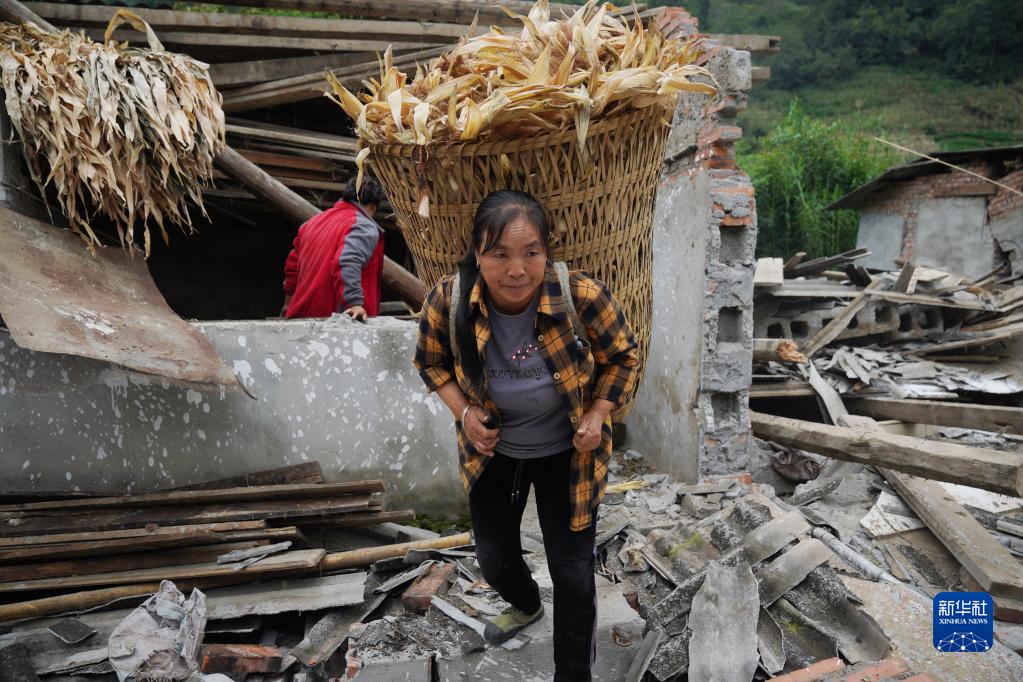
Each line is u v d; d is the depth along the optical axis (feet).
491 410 6.37
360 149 6.86
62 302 9.59
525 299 5.81
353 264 12.75
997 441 15.25
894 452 11.31
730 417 13.28
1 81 9.69
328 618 9.09
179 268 23.13
